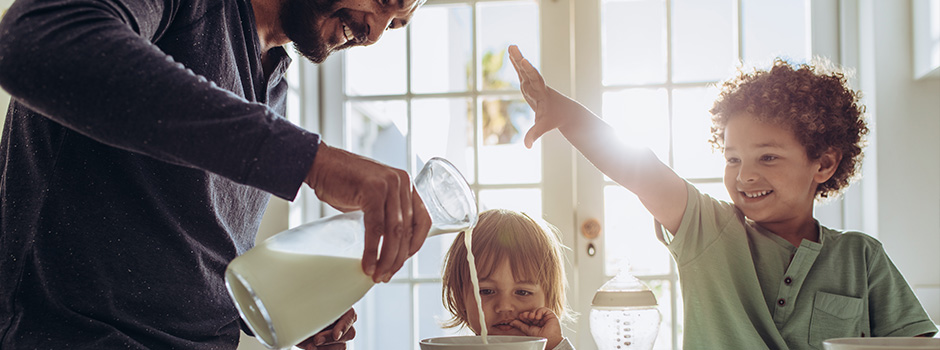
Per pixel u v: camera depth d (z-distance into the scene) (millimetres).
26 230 744
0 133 1275
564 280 1316
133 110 557
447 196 766
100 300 757
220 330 890
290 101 2162
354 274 703
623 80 2248
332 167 620
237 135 580
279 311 660
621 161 1081
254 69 902
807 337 1088
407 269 2316
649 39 2246
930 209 1995
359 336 2641
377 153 2391
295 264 679
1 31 569
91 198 753
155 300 790
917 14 1978
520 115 2561
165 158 587
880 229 2004
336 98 2316
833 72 1280
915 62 1999
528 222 1233
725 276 1108
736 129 1147
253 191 924
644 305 1021
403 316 3143
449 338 822
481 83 2287
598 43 2217
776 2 2199
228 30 848
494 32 2391
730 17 2219
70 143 748
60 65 548
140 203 767
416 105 2326
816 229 1173
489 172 2309
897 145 2012
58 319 751
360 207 635
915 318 1103
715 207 1153
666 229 1147
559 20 2229
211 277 834
